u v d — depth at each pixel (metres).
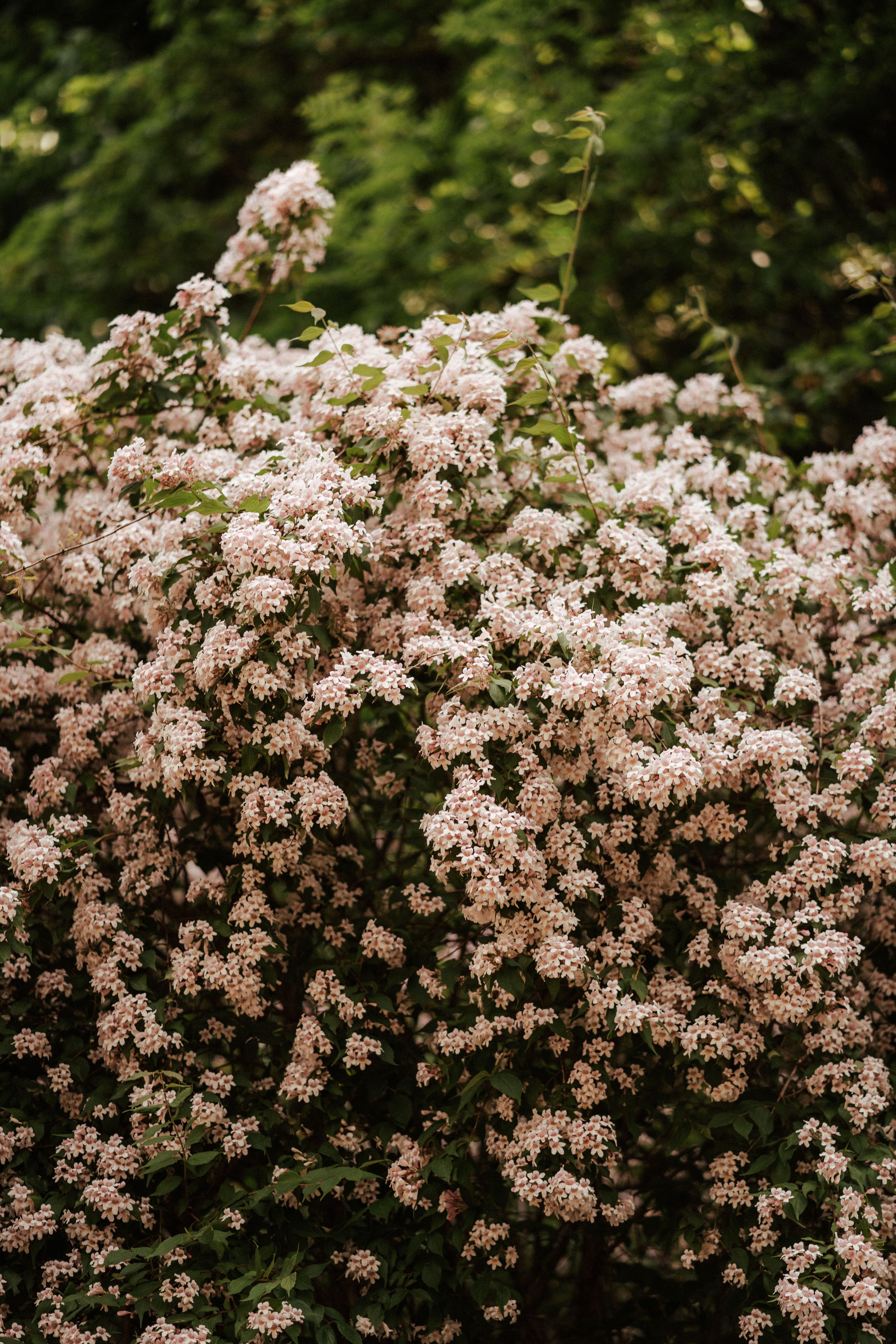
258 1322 2.60
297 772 3.16
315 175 3.94
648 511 3.36
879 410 6.03
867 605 3.22
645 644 2.93
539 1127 2.89
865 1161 2.80
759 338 7.07
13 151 9.26
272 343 7.76
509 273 7.92
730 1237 3.01
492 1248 3.03
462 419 3.14
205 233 8.69
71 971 3.37
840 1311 2.77
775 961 2.83
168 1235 3.08
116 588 3.51
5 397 3.83
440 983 3.08
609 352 4.26
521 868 2.76
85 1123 3.10
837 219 6.80
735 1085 2.98
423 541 3.12
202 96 8.65
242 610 2.89
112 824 3.42
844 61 6.40
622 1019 2.87
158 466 3.23
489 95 7.68
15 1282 2.85
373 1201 3.10
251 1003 3.09
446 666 2.99
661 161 6.90
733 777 2.97
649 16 7.09
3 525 3.19
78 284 8.69
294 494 2.91
